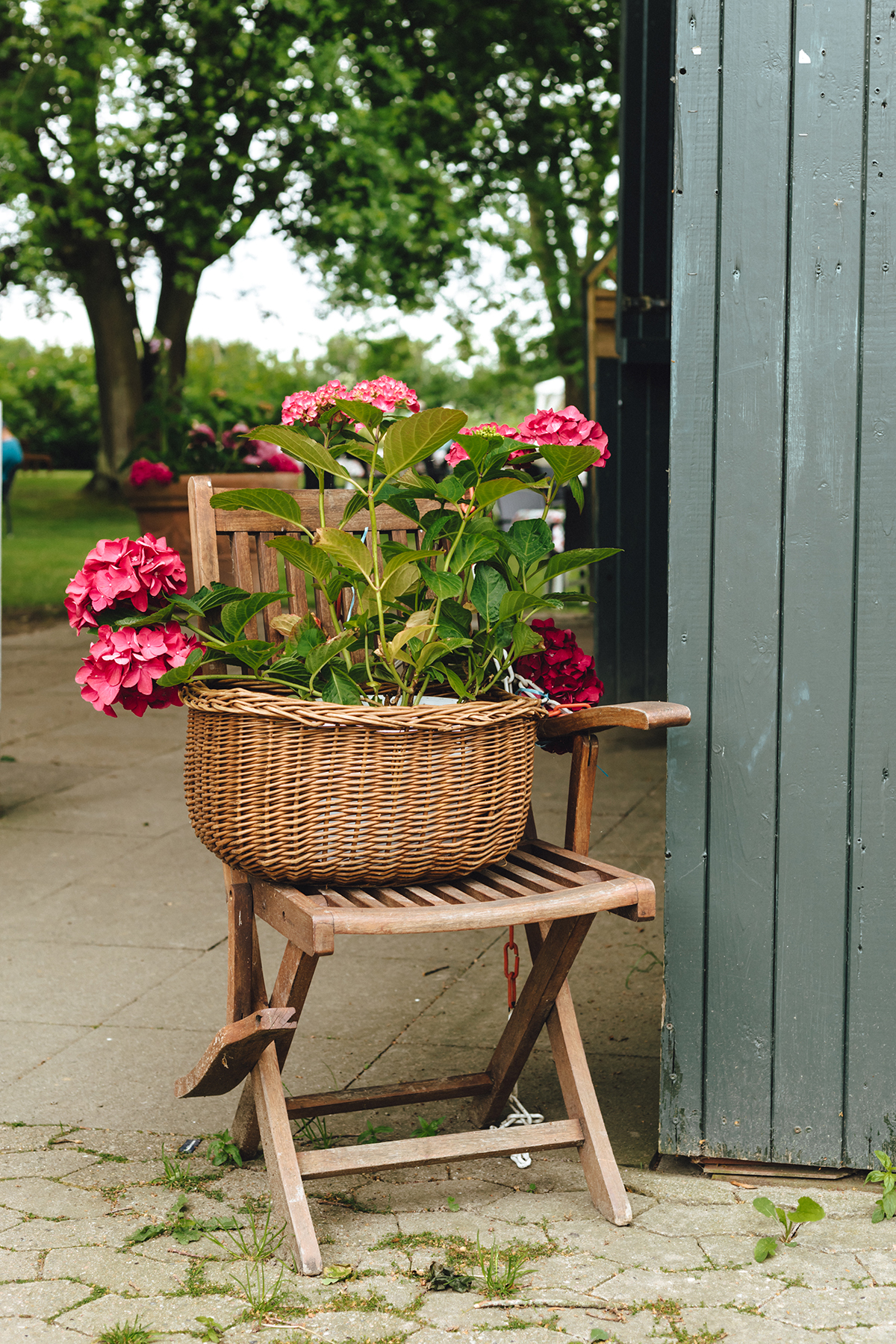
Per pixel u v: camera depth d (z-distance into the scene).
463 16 14.17
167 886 4.12
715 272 2.20
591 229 19.47
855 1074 2.27
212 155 14.34
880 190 2.14
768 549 2.22
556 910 1.94
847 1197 2.25
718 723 2.26
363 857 2.00
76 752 6.11
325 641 2.15
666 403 5.91
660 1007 3.12
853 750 2.22
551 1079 2.74
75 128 14.87
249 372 25.11
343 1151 2.09
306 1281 1.98
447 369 36.53
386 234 15.25
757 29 2.15
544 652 2.38
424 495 2.22
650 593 6.11
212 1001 3.18
